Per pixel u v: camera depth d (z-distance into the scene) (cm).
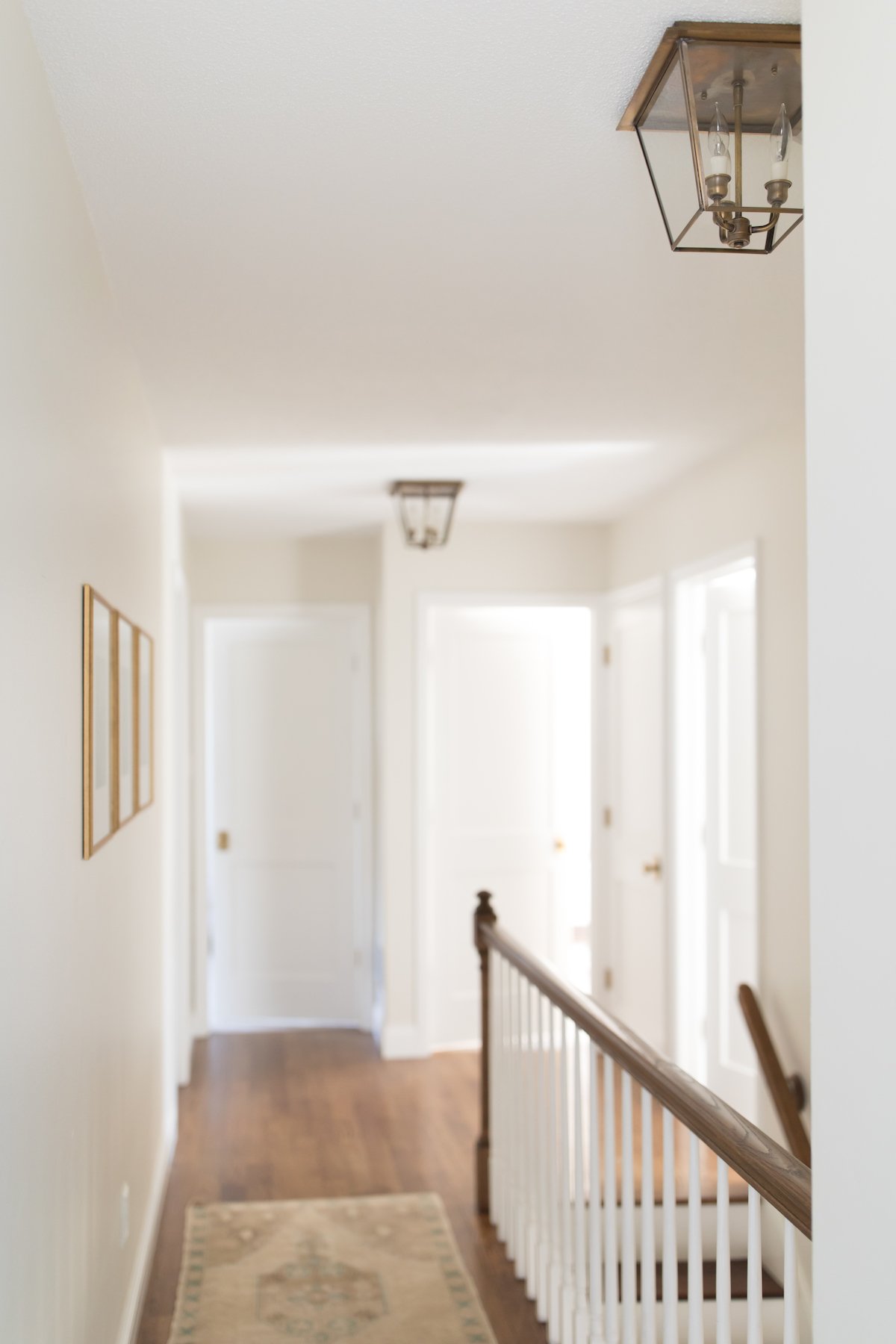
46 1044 181
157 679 415
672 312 306
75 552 215
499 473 500
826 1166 133
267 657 688
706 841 525
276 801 688
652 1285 237
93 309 246
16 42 162
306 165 223
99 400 254
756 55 184
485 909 416
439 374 357
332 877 687
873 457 122
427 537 535
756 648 445
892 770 118
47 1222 181
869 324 123
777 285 287
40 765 176
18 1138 158
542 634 672
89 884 230
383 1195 427
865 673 124
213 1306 343
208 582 669
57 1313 192
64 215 208
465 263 272
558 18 177
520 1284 357
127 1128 307
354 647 685
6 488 151
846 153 127
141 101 198
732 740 514
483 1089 414
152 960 393
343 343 328
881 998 121
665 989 541
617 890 627
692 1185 212
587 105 202
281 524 621
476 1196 414
